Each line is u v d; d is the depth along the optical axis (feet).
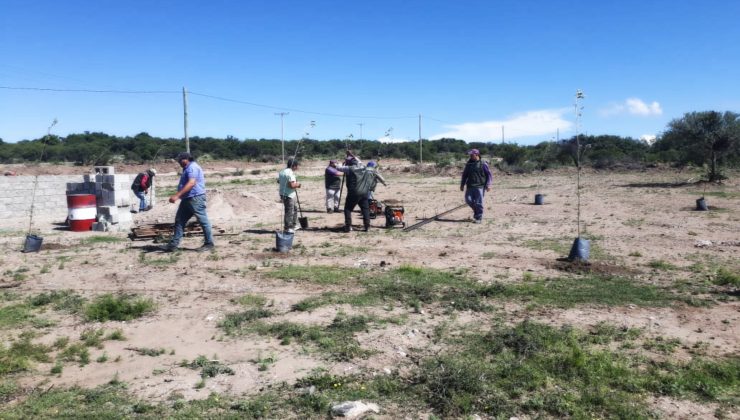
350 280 27.53
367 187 44.52
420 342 18.94
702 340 18.98
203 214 35.86
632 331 19.65
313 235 43.11
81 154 184.85
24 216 59.62
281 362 17.24
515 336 18.71
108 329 20.74
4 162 178.29
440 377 15.55
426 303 23.53
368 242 39.55
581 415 13.75
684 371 16.29
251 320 21.42
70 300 24.18
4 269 30.76
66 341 19.15
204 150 229.45
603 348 18.21
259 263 32.07
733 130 85.30
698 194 72.43
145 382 15.87
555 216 53.47
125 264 31.76
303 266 30.99
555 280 27.35
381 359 17.42
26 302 24.18
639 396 14.82
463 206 64.69
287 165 42.19
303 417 13.69
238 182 121.08
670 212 54.70
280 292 25.41
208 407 14.23
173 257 33.58
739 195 69.92
